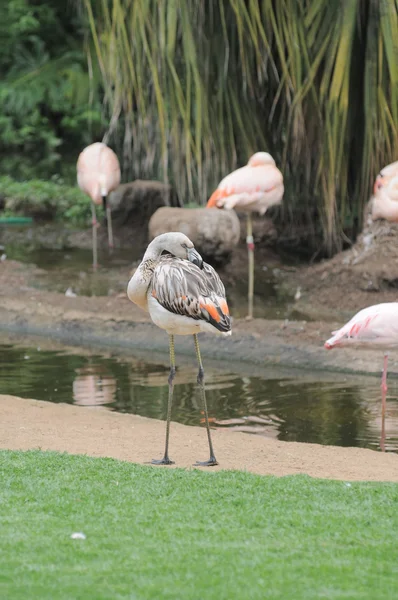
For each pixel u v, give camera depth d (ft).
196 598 12.51
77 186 83.56
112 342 39.50
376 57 49.06
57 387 32.30
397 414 28.71
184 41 50.16
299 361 35.53
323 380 33.55
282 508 17.19
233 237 52.16
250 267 46.52
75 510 16.79
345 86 48.60
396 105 48.57
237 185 46.29
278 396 31.19
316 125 52.21
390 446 25.26
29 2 102.89
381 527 16.03
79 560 13.93
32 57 102.01
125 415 27.37
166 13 50.60
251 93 53.11
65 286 49.37
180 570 13.53
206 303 21.09
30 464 20.25
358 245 49.60
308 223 60.64
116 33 51.52
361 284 46.34
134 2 49.96
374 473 21.21
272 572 13.52
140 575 13.33
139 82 51.29
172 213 52.42
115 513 16.63
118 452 22.91
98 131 96.99
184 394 31.50
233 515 16.69
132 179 78.43
